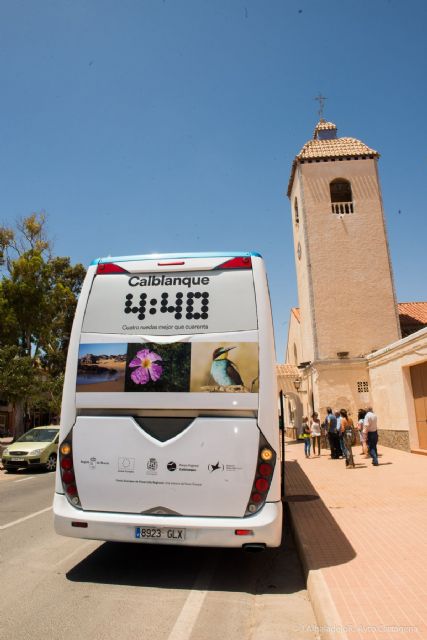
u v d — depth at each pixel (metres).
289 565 6.19
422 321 27.09
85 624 4.23
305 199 25.11
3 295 28.55
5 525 8.39
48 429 19.75
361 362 22.48
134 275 5.89
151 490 5.23
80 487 5.39
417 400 17.30
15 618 4.36
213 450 5.21
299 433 28.72
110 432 5.43
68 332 34.94
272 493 5.09
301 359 30.83
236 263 5.79
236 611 4.57
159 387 5.41
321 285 23.98
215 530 5.00
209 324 5.57
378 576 4.94
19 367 22.73
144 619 4.35
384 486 10.75
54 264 36.59
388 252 24.27
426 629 3.68
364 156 25.41
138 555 6.53
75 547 6.93
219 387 5.34
